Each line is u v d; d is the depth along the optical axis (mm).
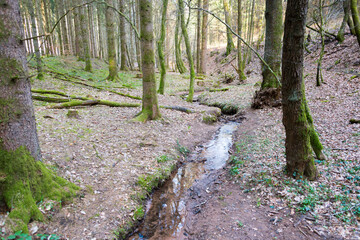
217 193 5062
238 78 23062
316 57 16703
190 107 12625
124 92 14117
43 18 25234
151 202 4863
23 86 3311
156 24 29438
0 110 3057
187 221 4344
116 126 7785
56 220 3508
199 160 6992
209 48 47344
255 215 4008
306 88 11820
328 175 4492
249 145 7105
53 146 5535
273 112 10023
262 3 33062
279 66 10852
